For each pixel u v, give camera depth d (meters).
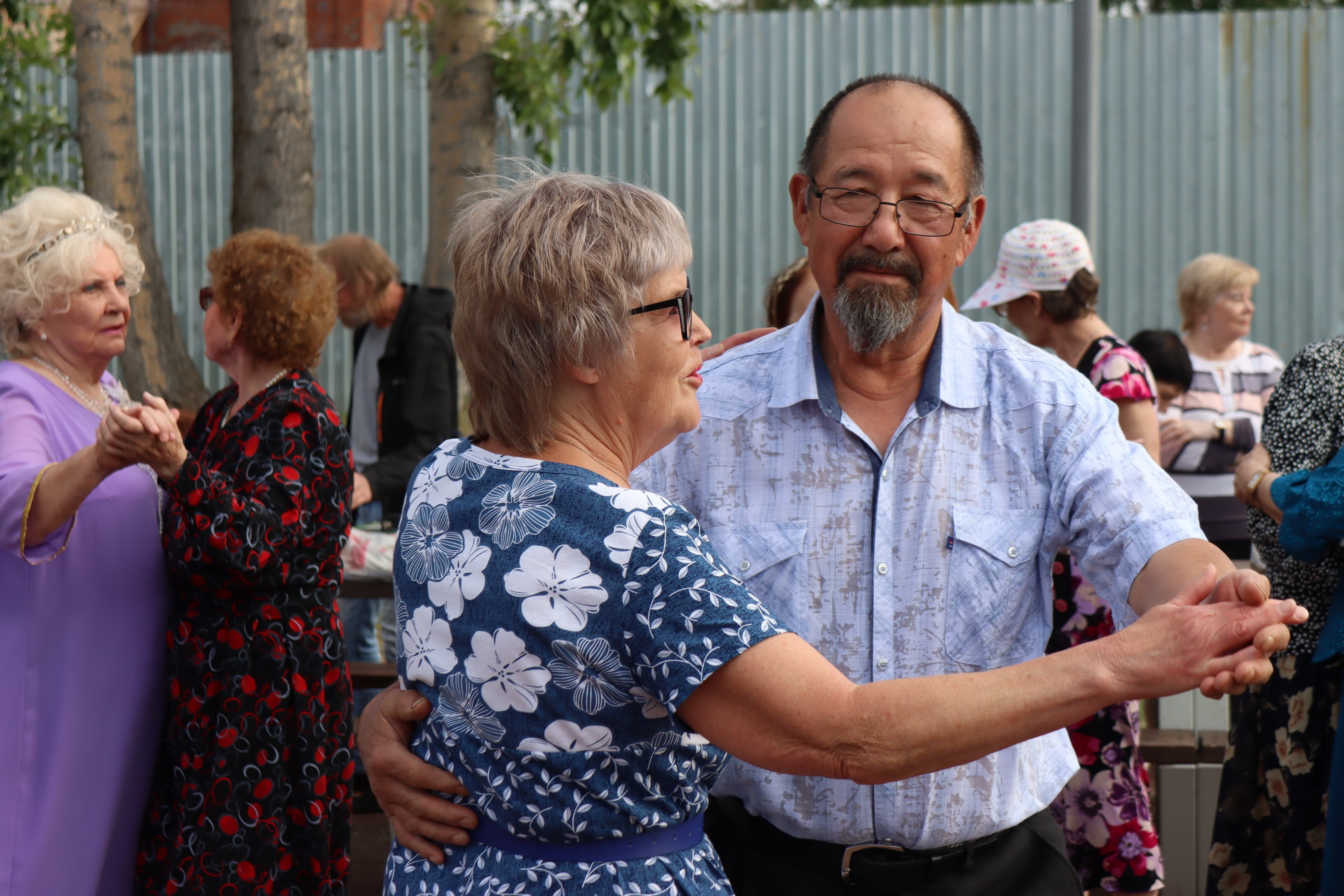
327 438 2.65
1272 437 2.90
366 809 4.30
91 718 2.42
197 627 2.53
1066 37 8.52
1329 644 2.69
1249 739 2.97
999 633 1.81
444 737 1.39
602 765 1.32
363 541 4.02
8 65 7.35
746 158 8.83
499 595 1.33
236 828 2.46
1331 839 2.52
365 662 4.86
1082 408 1.80
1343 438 2.81
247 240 2.80
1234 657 1.23
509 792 1.34
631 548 1.30
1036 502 1.82
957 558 1.81
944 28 8.62
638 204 1.41
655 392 1.41
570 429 1.40
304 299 2.75
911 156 1.77
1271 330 8.55
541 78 6.98
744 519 1.89
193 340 9.20
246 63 6.08
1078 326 3.69
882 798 1.78
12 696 2.34
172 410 2.39
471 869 1.38
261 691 2.51
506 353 1.38
